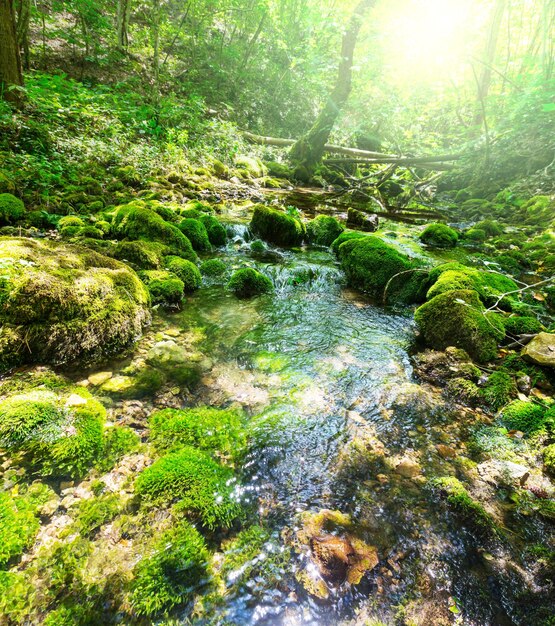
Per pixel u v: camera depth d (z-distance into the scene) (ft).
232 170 34.42
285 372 9.86
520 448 7.59
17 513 5.34
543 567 5.45
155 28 34.86
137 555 5.13
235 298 14.06
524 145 32.09
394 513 6.16
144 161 26.48
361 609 4.83
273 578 5.08
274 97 57.47
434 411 8.68
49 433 6.69
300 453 7.25
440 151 45.70
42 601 4.51
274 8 52.11
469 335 10.72
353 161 42.29
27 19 30.78
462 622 4.75
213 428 7.56
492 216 27.71
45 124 23.06
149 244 14.66
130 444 6.89
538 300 14.33
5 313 8.45
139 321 10.64
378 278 15.40
